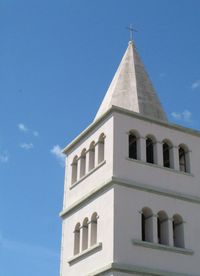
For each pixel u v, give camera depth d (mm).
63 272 34844
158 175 33781
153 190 32906
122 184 32062
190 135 36750
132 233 30938
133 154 35312
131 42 41844
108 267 29422
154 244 31125
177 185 34281
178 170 34812
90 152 36188
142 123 34938
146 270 30062
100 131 35250
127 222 31094
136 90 37656
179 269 31453
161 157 34625
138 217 31641
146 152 35438
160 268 30812
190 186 34781
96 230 33062
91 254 32031
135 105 36531
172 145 35531
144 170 33406
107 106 37406
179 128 36219
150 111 37000
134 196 32156
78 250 34500
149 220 32312
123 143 33531
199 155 36500
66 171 39094
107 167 33094
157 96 38781
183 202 33938
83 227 34219
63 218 37125
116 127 33750
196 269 32094
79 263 33156
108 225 31109
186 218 33562
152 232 31703
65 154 40094
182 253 32062
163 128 35719
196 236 33312
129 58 40344
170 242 32031
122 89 37719
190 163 35719
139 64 40188
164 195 33344
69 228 35938
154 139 35031
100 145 35094
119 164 32719
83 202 34688
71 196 37031
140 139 34281
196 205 34406
